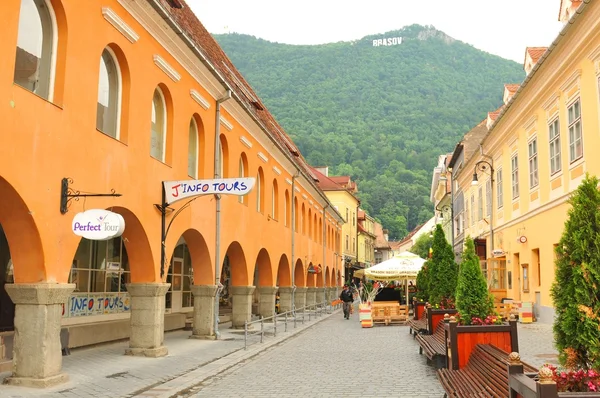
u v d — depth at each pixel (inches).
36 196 362.6
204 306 707.4
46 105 375.6
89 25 432.1
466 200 1565.0
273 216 1084.5
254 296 1295.5
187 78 628.1
